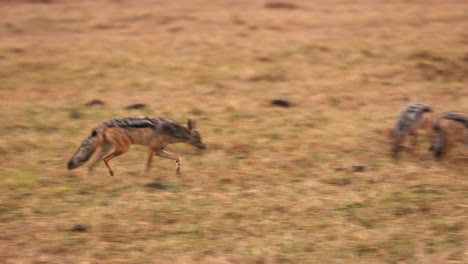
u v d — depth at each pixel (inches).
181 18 2733.8
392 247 1019.9
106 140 1250.6
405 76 2069.4
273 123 1632.6
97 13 2874.0
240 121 1649.9
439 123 1373.0
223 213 1129.4
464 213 1127.0
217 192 1221.1
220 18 2726.4
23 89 1948.8
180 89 1945.1
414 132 1401.3
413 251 1007.6
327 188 1234.6
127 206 1151.6
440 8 2856.8
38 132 1569.9
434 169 1326.3
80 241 1038.4
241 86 1978.3
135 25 2647.6
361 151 1435.8
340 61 2196.1
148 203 1163.9
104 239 1045.8
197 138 1328.7
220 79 2037.4
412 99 1860.2
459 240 1042.1
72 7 2994.6
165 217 1114.1
